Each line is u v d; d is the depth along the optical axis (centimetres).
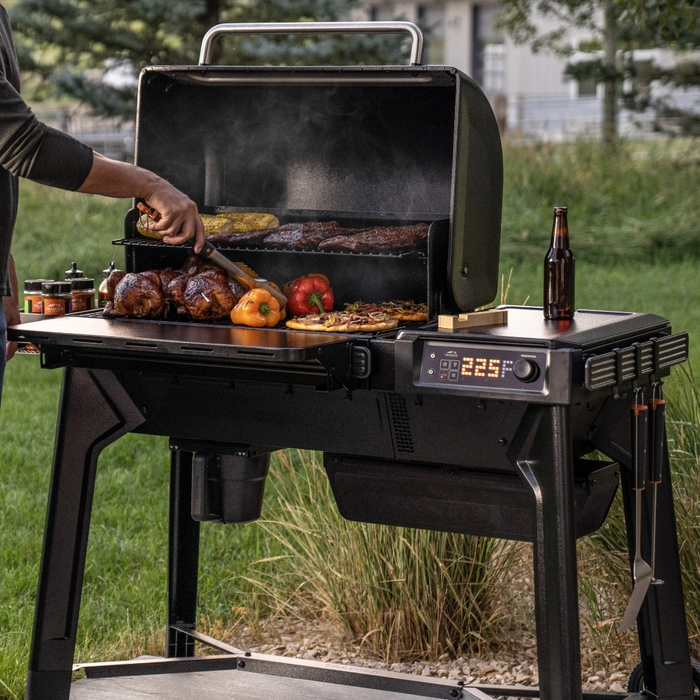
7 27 251
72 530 264
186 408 256
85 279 296
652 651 258
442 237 243
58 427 264
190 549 313
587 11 1548
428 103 276
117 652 323
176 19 1305
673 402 333
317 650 332
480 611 322
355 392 236
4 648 315
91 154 234
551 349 208
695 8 544
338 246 254
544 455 211
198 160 298
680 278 954
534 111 2444
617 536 309
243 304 252
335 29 259
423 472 248
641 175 1251
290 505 374
